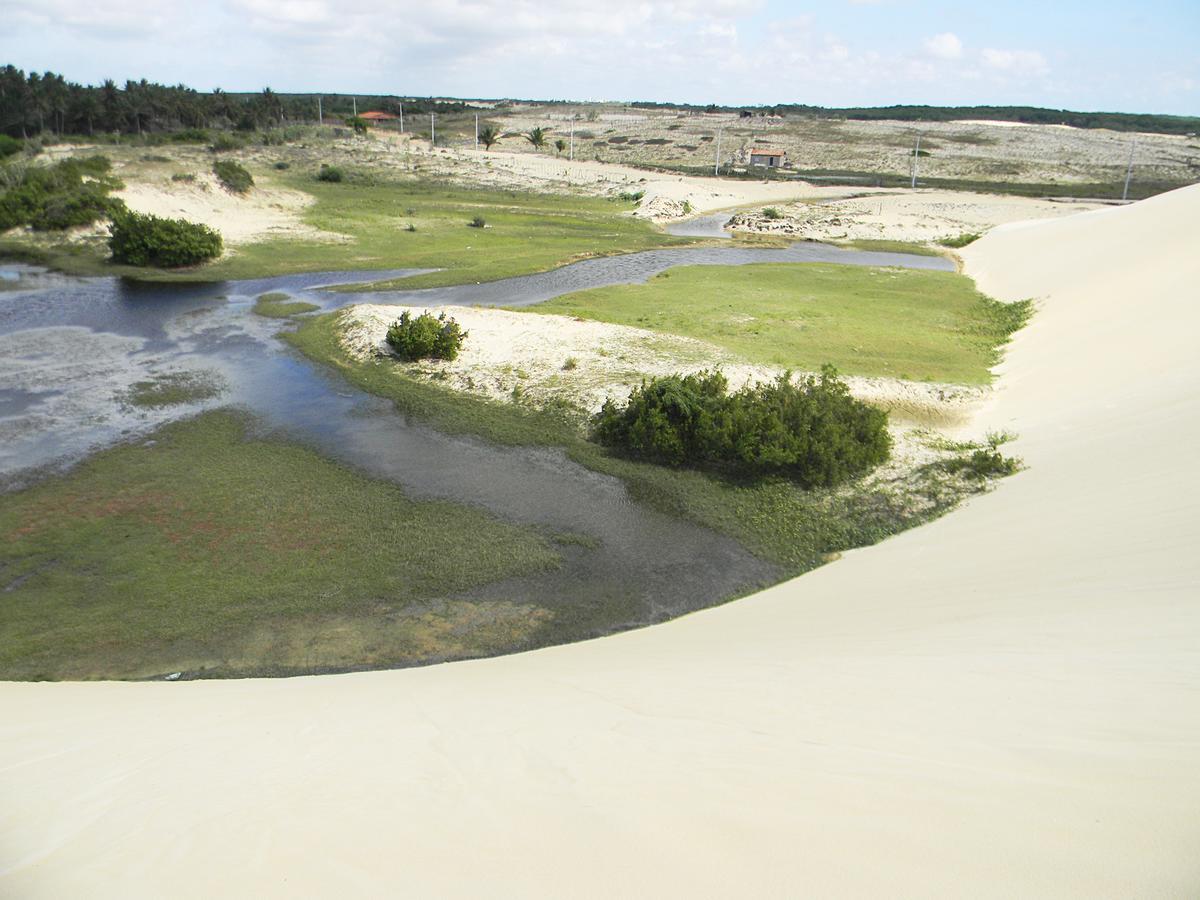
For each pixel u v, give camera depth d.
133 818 4.05
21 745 5.82
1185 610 6.79
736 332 27.91
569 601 12.88
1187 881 2.46
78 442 18.47
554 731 5.38
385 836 3.59
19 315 29.19
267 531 14.69
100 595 12.51
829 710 5.29
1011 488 15.70
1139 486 12.80
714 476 17.50
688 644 9.62
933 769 3.81
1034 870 2.70
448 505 15.95
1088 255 35.28
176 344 26.47
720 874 2.98
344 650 11.30
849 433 17.59
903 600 10.37
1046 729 4.24
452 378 22.94
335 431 19.53
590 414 20.20
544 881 3.07
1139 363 20.52
